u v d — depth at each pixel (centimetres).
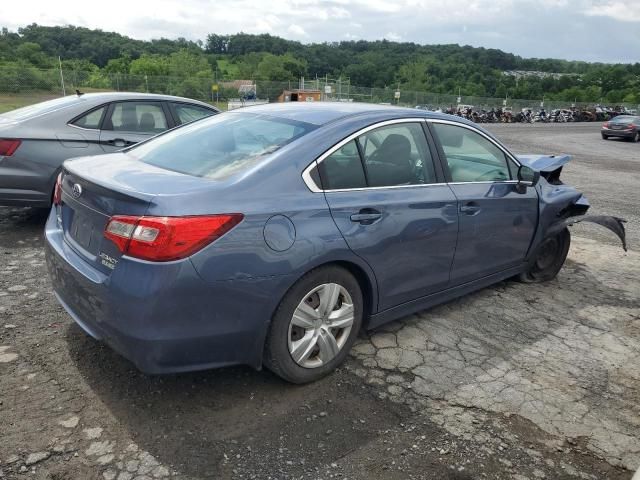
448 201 377
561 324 435
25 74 2377
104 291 263
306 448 266
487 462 266
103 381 309
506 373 350
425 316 428
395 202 340
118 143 605
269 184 288
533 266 521
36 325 370
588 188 1182
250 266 270
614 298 502
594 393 335
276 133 329
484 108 4325
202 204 261
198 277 256
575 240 712
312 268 296
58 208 342
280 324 292
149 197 255
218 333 270
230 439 269
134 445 260
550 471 264
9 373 311
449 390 325
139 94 647
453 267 397
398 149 357
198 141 349
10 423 268
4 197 546
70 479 237
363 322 355
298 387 316
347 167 324
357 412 297
